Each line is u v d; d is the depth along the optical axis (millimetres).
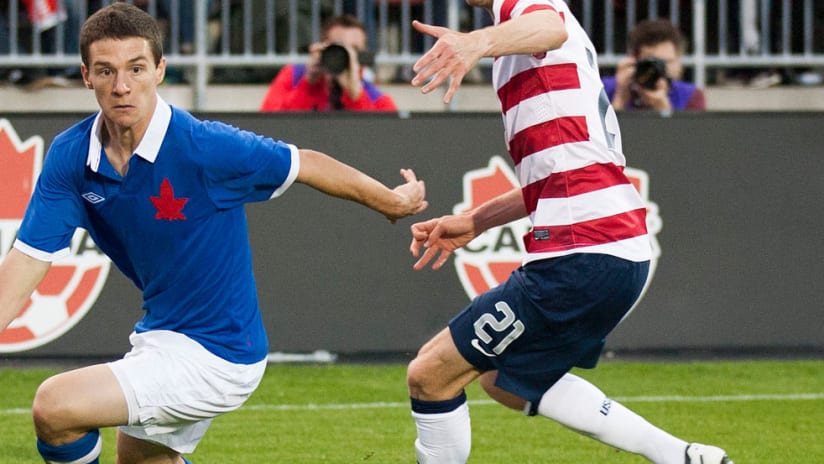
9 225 26969
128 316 27125
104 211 13594
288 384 25766
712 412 23531
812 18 33125
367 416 23188
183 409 13867
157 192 13359
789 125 28281
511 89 15281
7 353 26953
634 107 29641
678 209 28078
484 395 25172
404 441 21406
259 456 20359
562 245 14898
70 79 32906
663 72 29406
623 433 15656
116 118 12945
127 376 13578
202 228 13633
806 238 28422
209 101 33094
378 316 27828
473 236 17125
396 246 27766
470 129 27766
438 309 27844
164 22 32500
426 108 33469
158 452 14766
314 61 29391
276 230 27578
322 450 20766
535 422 22828
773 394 25094
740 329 28344
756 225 28297
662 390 25375
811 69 34344
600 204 14914
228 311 13984
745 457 20281
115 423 13633
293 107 29594
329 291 27703
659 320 28172
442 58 13750
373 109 29609
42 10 32031
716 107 34188
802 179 28391
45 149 27047
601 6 32750
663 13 33031
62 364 27062
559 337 15109
